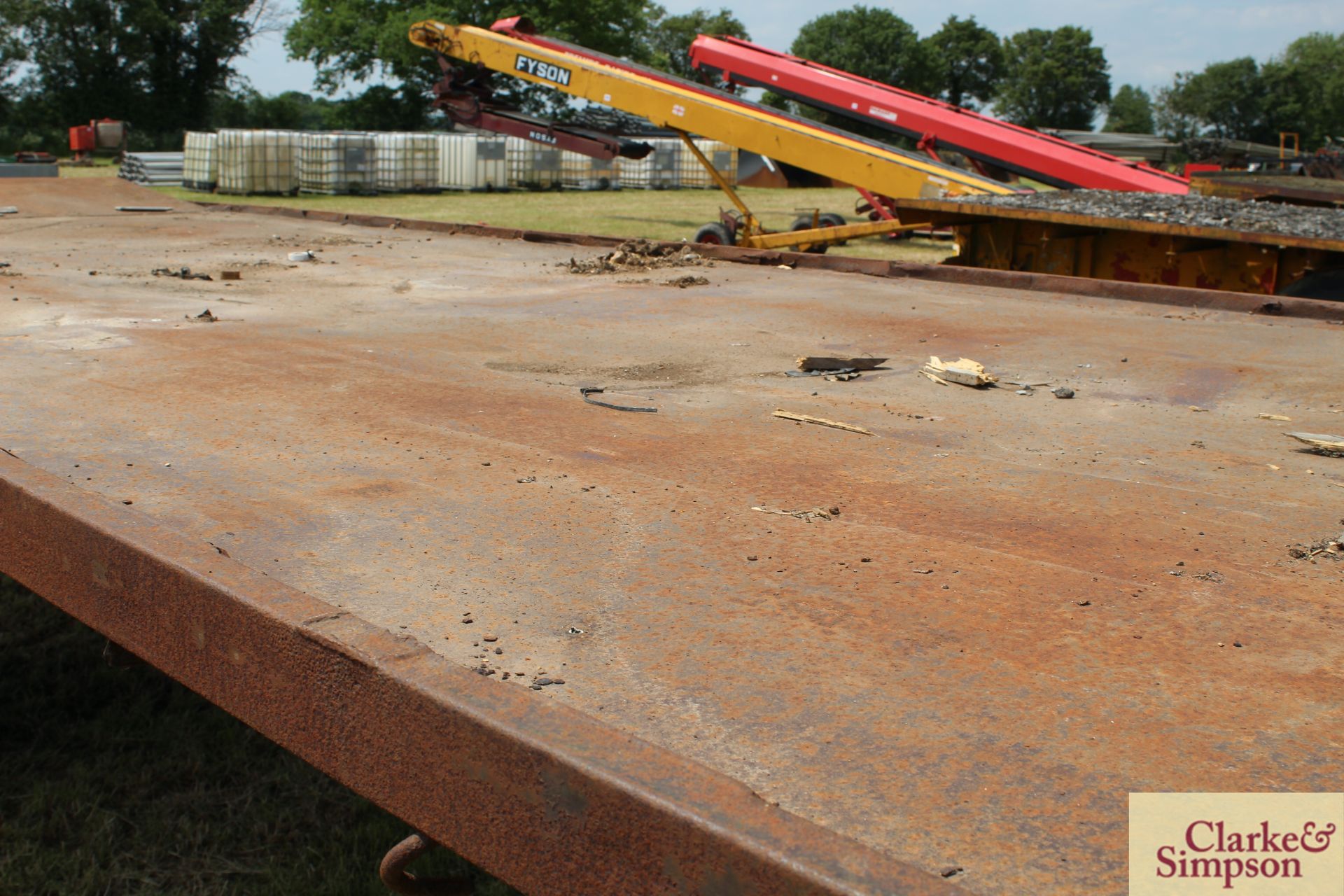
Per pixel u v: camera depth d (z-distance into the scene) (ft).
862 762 3.92
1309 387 10.87
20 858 8.98
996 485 7.54
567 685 4.50
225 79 177.99
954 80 304.09
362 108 157.17
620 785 3.30
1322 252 21.67
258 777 10.55
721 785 3.31
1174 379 11.27
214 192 89.30
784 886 2.94
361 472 7.50
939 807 3.65
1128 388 10.93
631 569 5.81
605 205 83.05
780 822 3.13
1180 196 27.61
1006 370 11.74
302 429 8.64
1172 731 4.16
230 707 4.74
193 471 7.43
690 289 17.83
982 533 6.49
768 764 3.92
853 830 3.52
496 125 45.57
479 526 6.45
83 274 18.24
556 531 6.40
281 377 10.59
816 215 46.73
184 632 4.97
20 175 37.11
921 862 3.36
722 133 38.70
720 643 4.91
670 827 3.19
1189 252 23.67
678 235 57.88
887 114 38.52
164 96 171.12
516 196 94.43
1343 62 297.74
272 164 87.61
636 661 4.73
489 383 10.64
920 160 35.42
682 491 7.22
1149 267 24.66
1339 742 4.09
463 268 20.44
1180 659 4.80
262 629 4.50
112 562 5.36
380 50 145.18
